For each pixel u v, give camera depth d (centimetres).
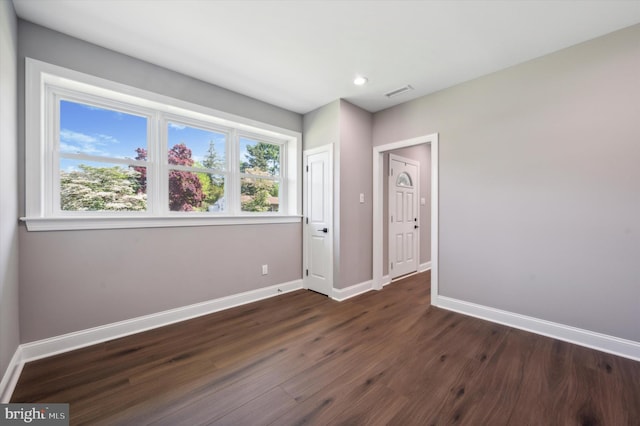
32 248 196
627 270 204
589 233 219
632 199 203
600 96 215
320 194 358
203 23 200
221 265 299
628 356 201
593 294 217
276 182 372
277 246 352
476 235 280
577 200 224
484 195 274
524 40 220
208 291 288
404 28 206
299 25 203
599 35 213
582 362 195
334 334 241
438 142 308
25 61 193
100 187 237
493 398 159
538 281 243
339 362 196
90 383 171
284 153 381
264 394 163
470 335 238
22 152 192
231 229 307
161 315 256
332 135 341
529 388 167
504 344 222
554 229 235
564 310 230
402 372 184
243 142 339
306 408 151
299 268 378
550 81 237
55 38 206
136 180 255
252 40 220
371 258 377
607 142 212
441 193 305
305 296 345
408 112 336
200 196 297
